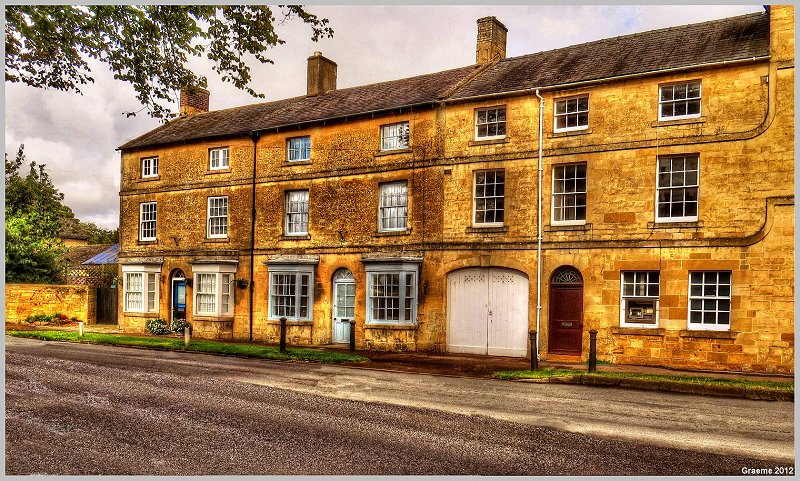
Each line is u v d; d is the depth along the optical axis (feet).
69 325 86.69
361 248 65.62
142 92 35.45
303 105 77.92
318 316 68.03
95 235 184.55
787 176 46.11
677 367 48.47
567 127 55.93
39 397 33.35
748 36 51.67
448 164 60.95
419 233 62.08
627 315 51.88
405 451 24.27
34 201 99.40
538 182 56.13
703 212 48.91
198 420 28.86
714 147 48.78
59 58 32.86
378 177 65.26
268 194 72.74
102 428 27.30
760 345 46.26
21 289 87.71
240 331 72.95
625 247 51.72
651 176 51.21
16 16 29.76
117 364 45.83
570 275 54.75
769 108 46.80
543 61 63.87
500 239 57.67
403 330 61.41
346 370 46.06
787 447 25.26
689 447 25.14
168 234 80.18
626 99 52.70
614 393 37.42
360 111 66.64
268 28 34.78
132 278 81.66
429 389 38.01
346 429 27.53
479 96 59.06
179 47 35.04
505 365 49.67
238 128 76.48
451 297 60.54
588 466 22.57
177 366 45.70
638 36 61.26
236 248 74.49
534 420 29.66
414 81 73.41
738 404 34.27
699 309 49.24
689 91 50.85
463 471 21.91
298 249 70.08
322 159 69.21
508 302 57.62
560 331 54.70
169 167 81.00
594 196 53.52
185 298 78.54
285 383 39.24
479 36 71.41
